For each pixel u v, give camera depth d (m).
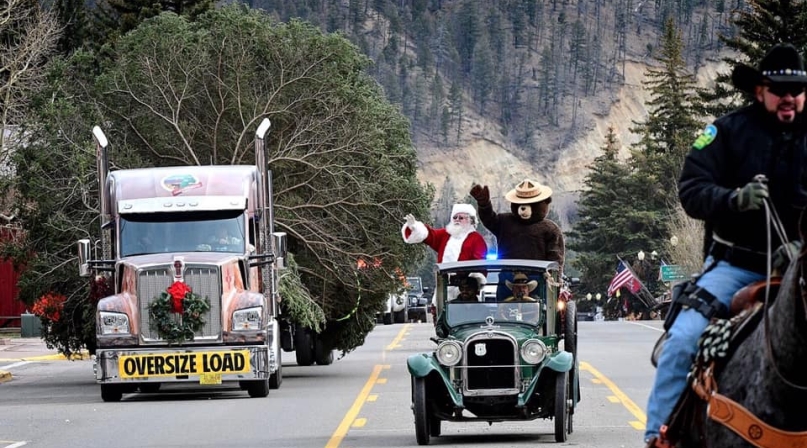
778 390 15.33
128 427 43.59
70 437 40.88
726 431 15.88
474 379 36.41
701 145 16.80
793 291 14.95
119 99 71.88
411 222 43.59
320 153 70.06
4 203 76.56
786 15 157.75
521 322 37.69
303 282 71.06
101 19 172.88
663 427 16.73
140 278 54.38
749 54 160.12
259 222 58.53
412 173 73.75
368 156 70.69
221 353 53.84
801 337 14.91
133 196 57.50
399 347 95.00
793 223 16.66
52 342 69.69
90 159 68.31
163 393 59.41
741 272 16.86
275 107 70.75
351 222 70.75
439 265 37.78
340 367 73.69
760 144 16.67
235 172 58.72
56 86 73.06
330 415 46.03
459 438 38.81
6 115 103.50
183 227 57.19
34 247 68.88
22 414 49.25
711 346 16.16
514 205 40.50
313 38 71.38
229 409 49.28
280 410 48.34
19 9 125.56
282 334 66.31
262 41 71.12
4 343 105.88
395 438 38.81
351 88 71.94
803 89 16.62
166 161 72.75
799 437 15.42
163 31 73.62
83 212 68.56
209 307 54.31
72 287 68.50
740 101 186.25
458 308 37.91
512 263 37.75
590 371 62.81
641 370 63.44
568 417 38.75
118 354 53.81
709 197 16.25
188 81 71.31
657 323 136.75
